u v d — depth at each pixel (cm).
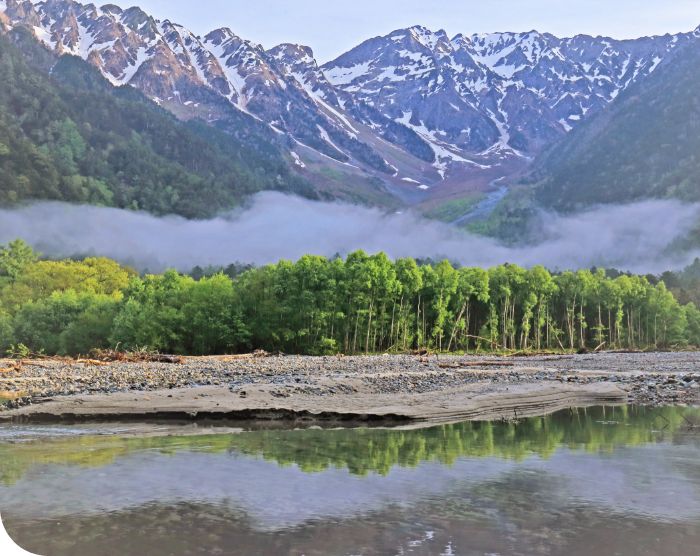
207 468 1462
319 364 5841
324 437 1964
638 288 15550
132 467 1473
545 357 8588
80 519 1068
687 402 3027
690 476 1377
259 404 2620
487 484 1309
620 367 5769
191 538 979
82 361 6366
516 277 13362
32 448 1742
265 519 1071
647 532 1008
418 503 1167
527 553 918
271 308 9725
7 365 5469
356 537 984
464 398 2950
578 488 1273
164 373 4344
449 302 12281
